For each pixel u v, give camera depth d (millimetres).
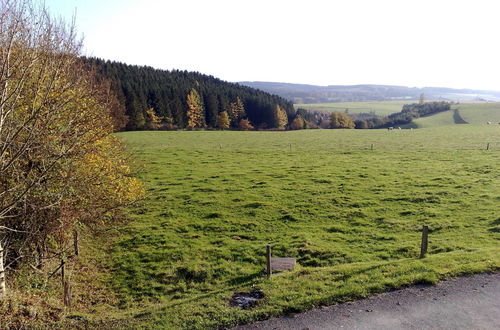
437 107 162625
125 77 121750
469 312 11586
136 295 16750
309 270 15680
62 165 14508
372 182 33531
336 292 13023
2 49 11469
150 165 43531
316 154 50438
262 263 18844
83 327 11977
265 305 12562
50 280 16875
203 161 46219
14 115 12938
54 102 13102
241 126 123125
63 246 17984
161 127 107375
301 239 21734
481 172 35469
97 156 17859
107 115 18891
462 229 21828
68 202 15125
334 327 11133
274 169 40781
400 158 45094
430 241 20219
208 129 117312
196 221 25703
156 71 155750
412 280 13617
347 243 21062
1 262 12594
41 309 13102
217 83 176875
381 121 153875
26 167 14227
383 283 13555
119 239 23125
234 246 21266
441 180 32969
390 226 23219
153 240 22641
